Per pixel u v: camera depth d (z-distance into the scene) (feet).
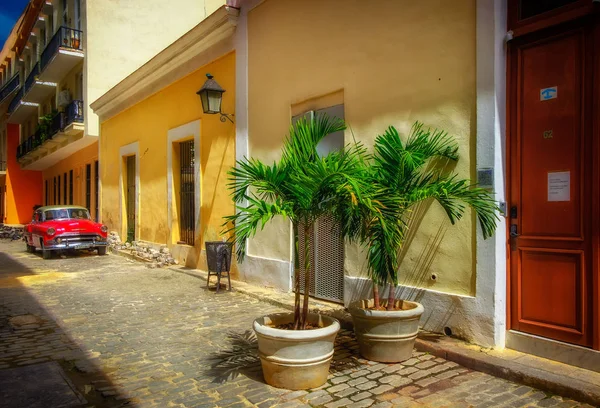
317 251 23.25
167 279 31.99
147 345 17.58
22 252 53.88
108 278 33.14
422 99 17.58
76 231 45.93
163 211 40.63
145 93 43.62
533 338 14.55
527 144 14.93
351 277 20.62
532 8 14.79
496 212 14.98
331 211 13.60
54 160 85.10
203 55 33.12
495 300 15.14
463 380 13.55
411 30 18.02
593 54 13.34
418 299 17.63
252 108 27.94
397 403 12.12
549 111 14.38
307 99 23.40
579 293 13.60
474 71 15.87
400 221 15.03
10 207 103.86
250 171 13.43
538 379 12.78
